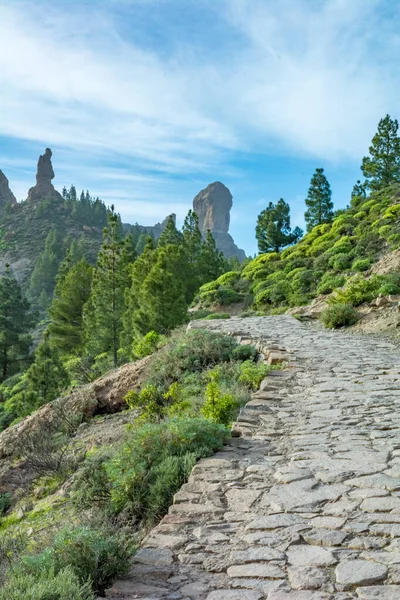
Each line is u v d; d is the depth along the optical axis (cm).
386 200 4978
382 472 505
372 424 683
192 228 6806
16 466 1280
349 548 364
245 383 1039
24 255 19112
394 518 403
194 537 403
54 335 4688
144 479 623
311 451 589
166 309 2697
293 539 385
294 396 867
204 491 493
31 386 3775
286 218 6956
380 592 306
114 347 3409
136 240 18462
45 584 318
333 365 1104
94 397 1489
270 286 3912
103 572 355
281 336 1549
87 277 4722
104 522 479
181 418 712
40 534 762
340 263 3653
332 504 440
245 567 350
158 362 1386
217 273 6238
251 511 441
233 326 1847
